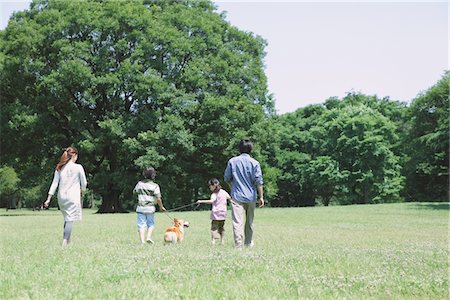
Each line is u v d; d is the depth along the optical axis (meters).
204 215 26.75
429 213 29.84
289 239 12.14
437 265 7.41
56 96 38.00
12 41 38.12
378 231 15.41
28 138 39.12
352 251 9.13
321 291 5.34
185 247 9.77
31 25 38.03
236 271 6.62
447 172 48.62
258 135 41.69
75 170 10.55
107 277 6.12
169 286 5.58
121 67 37.22
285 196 71.94
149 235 10.91
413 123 49.88
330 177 60.16
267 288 5.52
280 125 69.56
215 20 44.72
